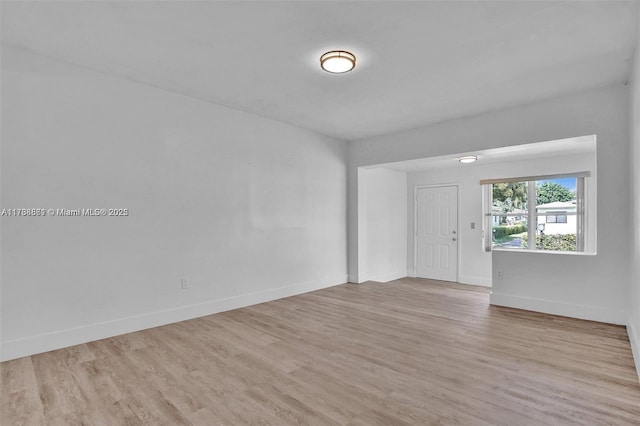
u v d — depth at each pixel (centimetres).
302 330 350
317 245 554
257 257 463
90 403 213
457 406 208
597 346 301
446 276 693
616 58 298
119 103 341
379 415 199
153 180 364
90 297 320
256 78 344
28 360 275
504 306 443
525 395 220
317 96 392
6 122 278
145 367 263
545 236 584
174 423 192
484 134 446
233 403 212
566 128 382
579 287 385
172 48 284
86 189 319
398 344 310
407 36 265
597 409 204
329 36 265
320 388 231
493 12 235
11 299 278
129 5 226
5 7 226
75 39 270
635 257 282
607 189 360
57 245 302
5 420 196
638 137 261
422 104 414
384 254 693
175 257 380
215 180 418
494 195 642
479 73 330
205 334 338
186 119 391
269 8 229
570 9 230
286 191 503
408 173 746
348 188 612
